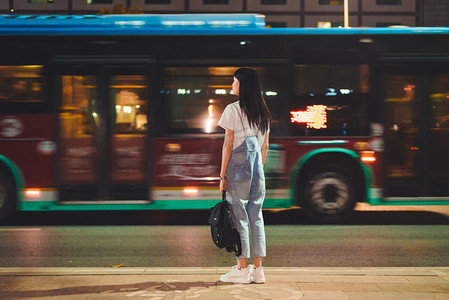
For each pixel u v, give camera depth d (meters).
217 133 7.98
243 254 4.43
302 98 8.05
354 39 8.13
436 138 8.19
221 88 8.04
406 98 8.17
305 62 8.09
